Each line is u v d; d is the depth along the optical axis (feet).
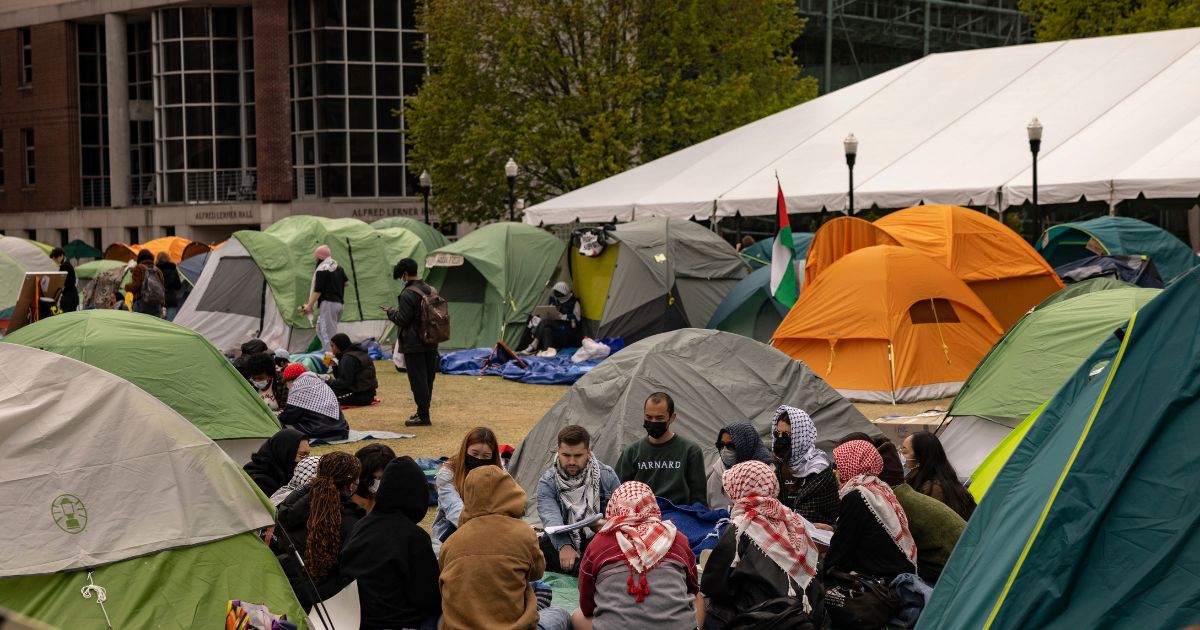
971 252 58.90
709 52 112.47
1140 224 62.03
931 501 23.04
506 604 18.51
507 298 71.15
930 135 83.15
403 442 41.29
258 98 158.40
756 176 84.48
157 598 19.49
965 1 198.08
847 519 21.99
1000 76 91.15
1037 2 123.95
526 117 109.60
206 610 19.79
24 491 19.34
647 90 109.09
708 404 32.91
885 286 51.72
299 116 160.86
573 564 25.04
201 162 163.84
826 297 53.11
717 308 66.23
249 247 69.21
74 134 178.91
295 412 40.75
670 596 18.63
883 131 86.63
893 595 21.34
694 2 108.68
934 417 37.88
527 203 116.98
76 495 19.66
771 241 82.02
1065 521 16.67
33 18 179.42
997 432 34.14
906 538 21.95
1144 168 66.13
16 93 183.93
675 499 28.37
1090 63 87.20
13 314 50.06
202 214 162.09
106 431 20.31
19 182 185.06
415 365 44.75
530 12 111.14
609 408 32.45
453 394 54.70
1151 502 16.19
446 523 25.64
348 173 157.79
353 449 39.65
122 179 173.88
